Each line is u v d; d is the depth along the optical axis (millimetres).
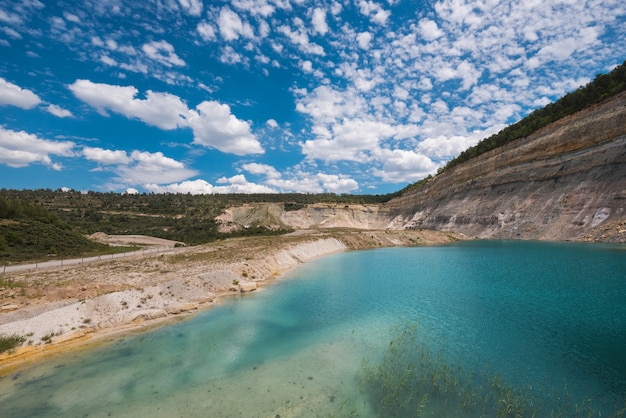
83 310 20484
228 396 12477
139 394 12695
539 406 11078
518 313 20453
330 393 12555
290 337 18547
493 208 77062
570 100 74688
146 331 19750
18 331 17281
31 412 11570
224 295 28188
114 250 54438
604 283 26438
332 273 38688
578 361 14164
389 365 14461
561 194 62438
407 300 25062
